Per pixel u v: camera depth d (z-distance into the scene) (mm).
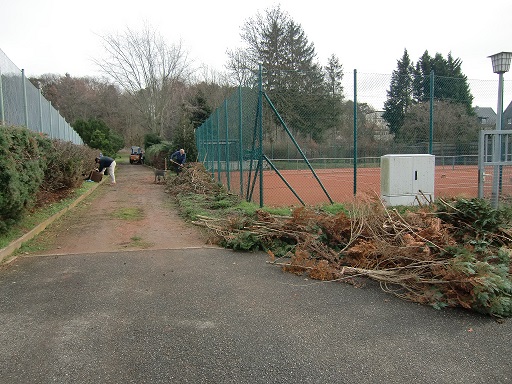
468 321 4008
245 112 11539
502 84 8938
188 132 27875
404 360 3223
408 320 4016
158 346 3432
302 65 38312
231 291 4812
